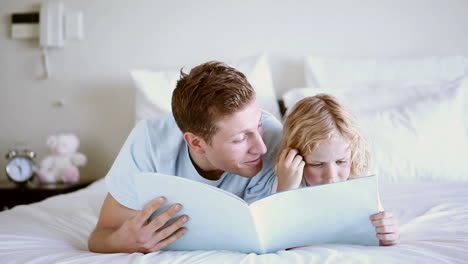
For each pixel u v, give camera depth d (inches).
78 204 60.5
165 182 36.1
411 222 45.0
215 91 38.4
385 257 32.6
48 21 99.2
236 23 93.7
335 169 43.8
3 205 87.8
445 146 68.2
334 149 42.9
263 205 35.3
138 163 44.4
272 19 92.1
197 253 36.3
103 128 100.5
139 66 98.3
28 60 103.0
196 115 39.3
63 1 101.0
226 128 38.6
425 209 49.8
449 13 85.6
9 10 103.3
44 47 101.0
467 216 45.4
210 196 35.0
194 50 95.8
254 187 47.3
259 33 92.8
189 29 95.8
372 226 37.5
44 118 103.1
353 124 44.7
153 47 97.5
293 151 43.2
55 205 60.2
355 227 37.6
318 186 35.0
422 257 32.6
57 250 40.0
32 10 102.3
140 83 86.6
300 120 44.3
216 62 41.3
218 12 94.4
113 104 99.8
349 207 36.5
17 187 89.4
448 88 72.9
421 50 86.9
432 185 62.1
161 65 97.3
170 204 37.4
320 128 42.8
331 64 86.0
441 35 86.0
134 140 45.3
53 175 92.3
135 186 41.5
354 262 31.6
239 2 93.4
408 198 55.9
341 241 38.5
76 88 101.3
